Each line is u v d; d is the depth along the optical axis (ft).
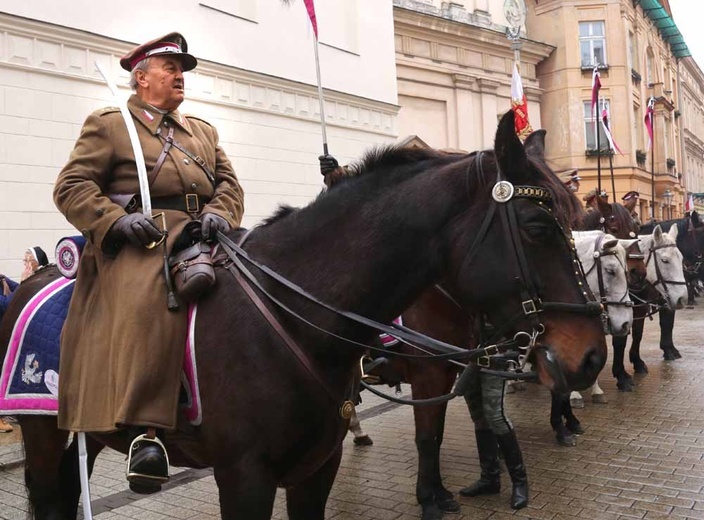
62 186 7.06
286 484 7.12
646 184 85.20
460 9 60.90
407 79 55.26
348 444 19.65
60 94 24.58
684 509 13.35
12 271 23.04
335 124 38.09
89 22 25.72
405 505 14.44
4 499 15.28
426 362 13.21
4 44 22.99
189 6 29.91
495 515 13.60
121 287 6.80
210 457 6.87
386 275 6.84
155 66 7.77
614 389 25.55
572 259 6.55
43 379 8.23
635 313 26.71
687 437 18.54
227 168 8.60
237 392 6.50
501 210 6.44
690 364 29.96
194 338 6.78
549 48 74.38
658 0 88.89
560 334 6.34
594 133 76.18
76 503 9.37
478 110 61.31
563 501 14.16
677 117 116.16
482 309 6.72
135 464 6.27
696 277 52.80
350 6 40.09
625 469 16.06
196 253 6.97
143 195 7.03
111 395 6.63
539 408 23.38
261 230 7.63
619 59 76.79
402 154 7.31
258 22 33.45
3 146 22.90
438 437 14.20
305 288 6.97
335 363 6.92
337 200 7.19
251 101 32.91
